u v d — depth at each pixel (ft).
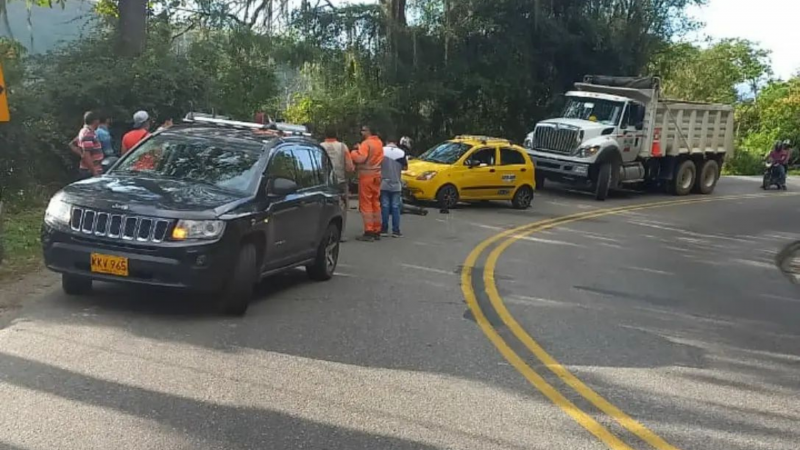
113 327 24.84
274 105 83.82
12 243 36.91
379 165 48.03
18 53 52.90
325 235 34.53
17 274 31.63
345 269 38.42
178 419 17.90
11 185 50.06
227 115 70.74
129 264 25.04
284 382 20.89
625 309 33.88
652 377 23.79
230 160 29.53
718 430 19.51
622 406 20.84
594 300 35.37
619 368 24.52
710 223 71.36
